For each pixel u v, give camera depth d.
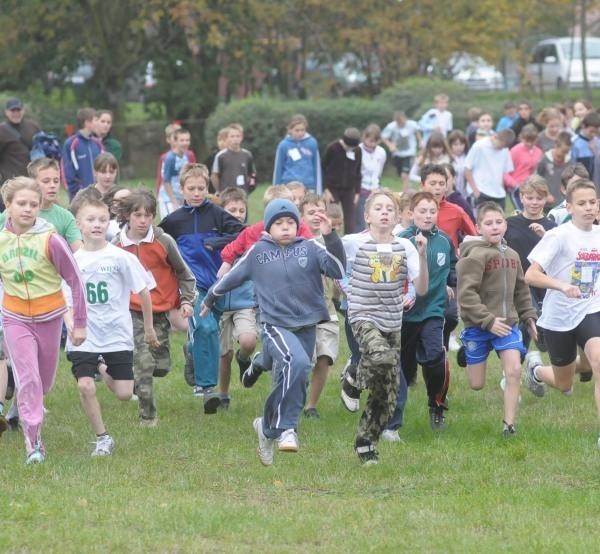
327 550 13.05
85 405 17.53
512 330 18.92
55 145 31.11
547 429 19.14
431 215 18.64
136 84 85.25
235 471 16.59
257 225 19.84
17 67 76.06
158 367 20.20
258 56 79.00
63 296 16.95
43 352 16.98
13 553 12.90
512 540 13.47
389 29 83.44
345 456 17.45
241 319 20.52
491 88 99.19
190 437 18.75
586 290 17.88
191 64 77.25
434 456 17.39
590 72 96.75
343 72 94.56
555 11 93.19
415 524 14.05
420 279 17.08
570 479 16.23
